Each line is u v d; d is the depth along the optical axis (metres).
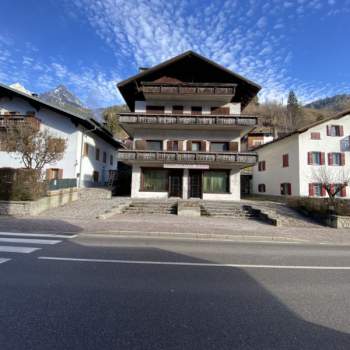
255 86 23.94
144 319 3.57
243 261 6.76
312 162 26.47
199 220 14.37
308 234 11.59
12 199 14.44
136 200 19.97
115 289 4.57
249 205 18.58
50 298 4.12
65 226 11.18
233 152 22.59
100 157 30.41
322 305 4.20
